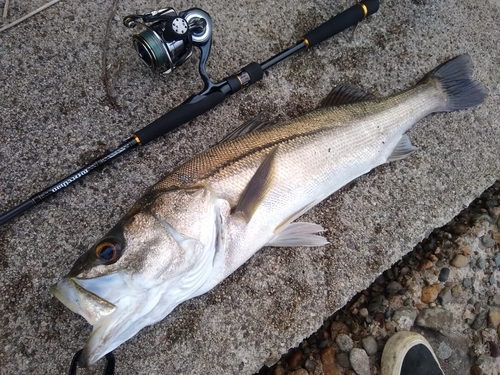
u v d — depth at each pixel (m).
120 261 0.38
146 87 0.56
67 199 0.51
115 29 0.57
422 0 0.68
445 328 0.60
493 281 0.63
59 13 0.57
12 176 0.51
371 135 0.55
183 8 0.60
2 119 0.52
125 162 0.53
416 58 0.66
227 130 0.57
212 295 0.51
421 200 0.60
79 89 0.55
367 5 0.61
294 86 0.61
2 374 0.45
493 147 0.65
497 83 0.68
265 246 0.53
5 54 0.54
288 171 0.49
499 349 0.60
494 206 0.67
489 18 0.71
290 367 0.58
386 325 0.59
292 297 0.52
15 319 0.47
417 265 0.64
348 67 0.63
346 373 0.57
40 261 0.49
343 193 0.57
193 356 0.49
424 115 0.60
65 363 0.47
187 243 0.41
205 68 0.55
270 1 0.64
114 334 0.37
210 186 0.45
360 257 0.56
